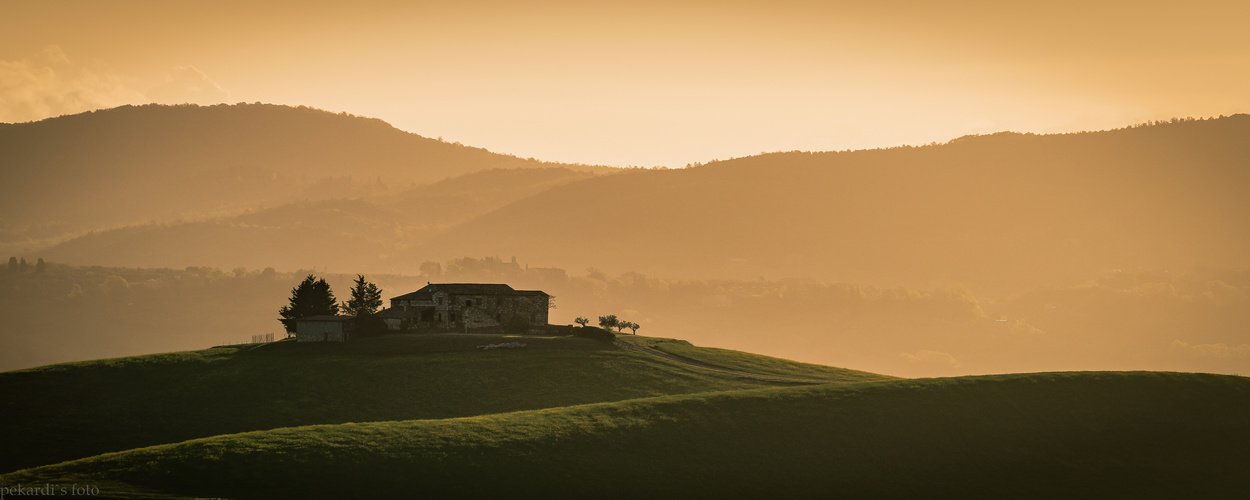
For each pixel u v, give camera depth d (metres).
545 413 181.25
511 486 147.88
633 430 172.12
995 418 182.62
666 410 182.88
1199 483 161.50
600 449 163.50
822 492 155.75
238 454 147.75
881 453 169.00
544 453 159.88
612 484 152.25
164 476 138.38
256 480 139.50
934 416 182.88
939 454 169.38
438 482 146.00
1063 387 197.25
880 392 194.12
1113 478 162.62
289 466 145.00
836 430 176.25
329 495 138.12
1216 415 185.38
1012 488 158.75
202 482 137.38
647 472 157.25
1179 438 176.12
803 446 170.12
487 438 163.75
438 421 173.12
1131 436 176.50
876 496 155.25
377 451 153.88
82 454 184.50
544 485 149.38
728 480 157.25
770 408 184.88
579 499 146.62
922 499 154.88
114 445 189.62
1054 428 179.00
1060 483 160.62
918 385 198.62
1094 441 174.88
